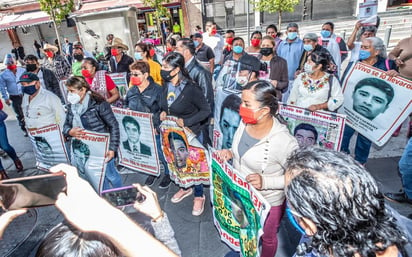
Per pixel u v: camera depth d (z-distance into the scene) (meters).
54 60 7.10
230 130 3.07
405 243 0.85
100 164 2.98
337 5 17.12
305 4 17.30
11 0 18.73
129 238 0.68
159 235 1.15
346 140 3.82
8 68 5.83
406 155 2.65
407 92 3.20
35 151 3.83
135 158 3.85
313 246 0.92
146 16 17.94
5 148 4.43
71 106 2.92
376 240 0.82
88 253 0.80
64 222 0.91
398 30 12.85
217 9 18.14
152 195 1.19
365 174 0.86
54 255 0.80
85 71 4.14
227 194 2.03
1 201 0.80
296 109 3.20
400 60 3.91
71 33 21.27
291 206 0.95
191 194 3.56
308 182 0.87
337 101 3.08
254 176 1.92
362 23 4.54
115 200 1.21
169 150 3.16
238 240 2.07
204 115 2.95
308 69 3.11
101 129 2.96
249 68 3.13
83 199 0.74
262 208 1.62
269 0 11.00
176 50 3.67
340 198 0.82
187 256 2.69
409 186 2.72
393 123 3.32
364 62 3.77
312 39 4.28
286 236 2.80
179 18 18.59
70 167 0.83
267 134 1.98
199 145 2.84
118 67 5.75
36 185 0.77
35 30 21.84
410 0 17.03
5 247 2.97
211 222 3.08
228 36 6.59
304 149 1.02
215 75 6.00
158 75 4.81
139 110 3.53
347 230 0.82
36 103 3.48
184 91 2.88
